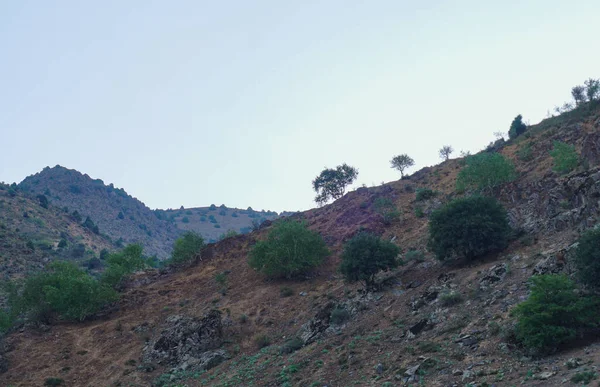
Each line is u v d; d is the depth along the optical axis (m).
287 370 39.00
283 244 70.94
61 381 51.12
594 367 23.34
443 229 50.38
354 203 95.06
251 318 59.00
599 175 44.81
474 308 37.81
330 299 56.97
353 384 32.47
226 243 91.31
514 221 53.22
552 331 27.30
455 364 30.23
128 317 66.69
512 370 26.98
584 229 40.44
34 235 175.62
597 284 30.06
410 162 107.56
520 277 39.34
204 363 49.75
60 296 65.81
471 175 68.56
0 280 103.38
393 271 57.25
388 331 40.53
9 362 55.16
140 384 48.84
